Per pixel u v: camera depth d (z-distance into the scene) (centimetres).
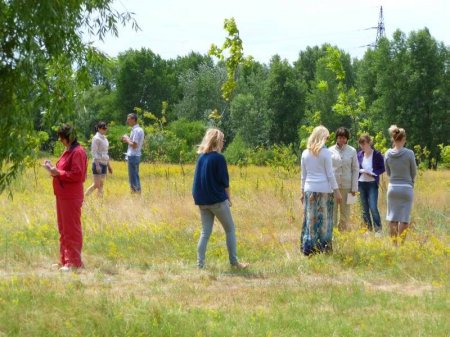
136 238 1378
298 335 788
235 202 1842
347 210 1500
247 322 832
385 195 1892
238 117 9025
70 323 770
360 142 1586
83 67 840
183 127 7438
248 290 1013
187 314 855
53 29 773
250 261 1236
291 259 1210
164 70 10006
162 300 933
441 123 8025
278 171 2561
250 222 1611
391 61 8162
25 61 771
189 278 1098
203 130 7488
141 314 825
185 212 1683
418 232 1509
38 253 1245
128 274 1132
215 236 1438
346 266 1178
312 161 1243
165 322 795
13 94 786
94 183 1997
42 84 808
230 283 1077
